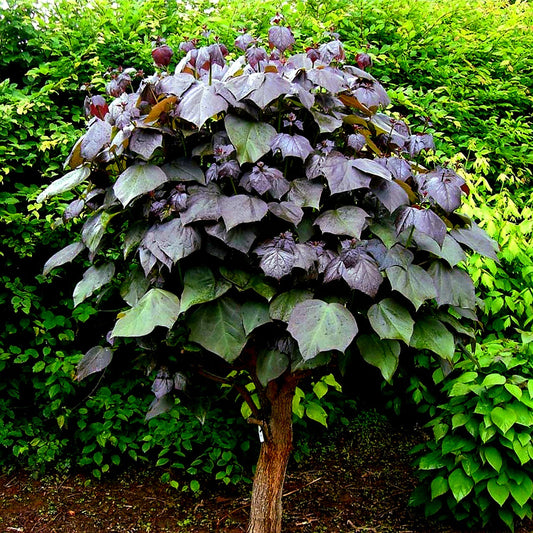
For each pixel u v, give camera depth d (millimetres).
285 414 2039
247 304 1688
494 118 3590
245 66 1863
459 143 3588
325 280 1591
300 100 1660
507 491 2191
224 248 1662
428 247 1747
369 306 1702
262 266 1549
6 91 3043
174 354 1899
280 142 1612
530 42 4117
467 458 2266
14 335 2945
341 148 1896
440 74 3641
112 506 2645
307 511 2623
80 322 3008
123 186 1595
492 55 4000
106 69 3131
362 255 1576
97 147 1679
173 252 1581
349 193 1740
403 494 2760
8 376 2934
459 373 2611
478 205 3438
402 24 3691
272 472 2068
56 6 3400
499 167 3715
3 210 2730
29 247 2816
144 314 1579
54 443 2826
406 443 3232
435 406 2949
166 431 2770
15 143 2842
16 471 2902
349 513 2605
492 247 1946
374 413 3391
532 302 2836
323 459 3092
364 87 1894
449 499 2361
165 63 1824
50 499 2682
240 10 3586
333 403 3281
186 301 1611
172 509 2629
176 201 1603
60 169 3012
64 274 2973
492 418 2160
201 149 1719
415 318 1774
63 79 3016
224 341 1649
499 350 2439
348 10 3711
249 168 1726
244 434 2893
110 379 3010
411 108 3354
